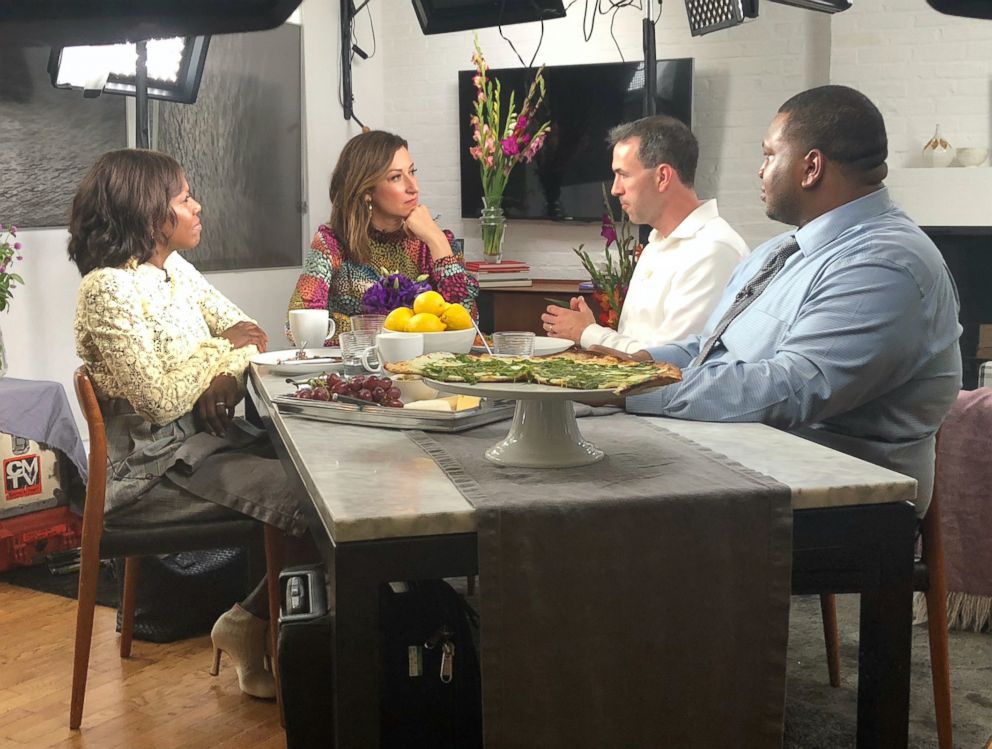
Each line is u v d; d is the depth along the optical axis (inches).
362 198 131.5
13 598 131.6
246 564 117.8
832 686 99.3
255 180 229.1
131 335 93.7
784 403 73.8
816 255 81.3
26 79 171.3
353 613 51.1
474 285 136.5
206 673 106.7
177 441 94.3
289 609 70.2
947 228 219.6
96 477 91.0
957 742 88.4
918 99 222.5
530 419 61.4
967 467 114.3
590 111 245.8
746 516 54.2
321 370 96.7
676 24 241.3
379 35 266.2
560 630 52.6
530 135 252.2
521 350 82.1
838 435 77.3
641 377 59.2
